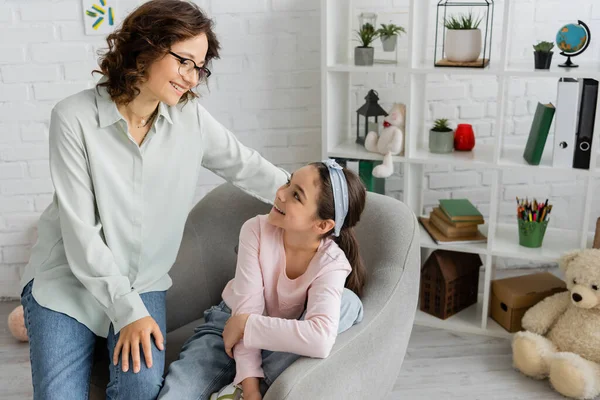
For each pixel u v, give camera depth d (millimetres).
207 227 1962
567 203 2922
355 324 1583
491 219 2441
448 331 2584
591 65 2369
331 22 2436
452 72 2324
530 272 2984
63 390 1503
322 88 2475
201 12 1523
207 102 2756
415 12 2311
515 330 2514
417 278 1790
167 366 1707
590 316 2260
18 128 2695
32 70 2631
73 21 2588
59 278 1622
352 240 1686
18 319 2527
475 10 2658
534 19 2680
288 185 1585
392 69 2375
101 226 1614
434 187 2926
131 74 1487
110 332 1617
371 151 2549
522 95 2781
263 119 2789
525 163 2396
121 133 1591
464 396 2219
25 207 2793
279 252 1628
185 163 1694
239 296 1603
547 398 2199
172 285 1864
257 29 2670
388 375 1677
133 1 2580
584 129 2281
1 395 2264
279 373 1497
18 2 2551
